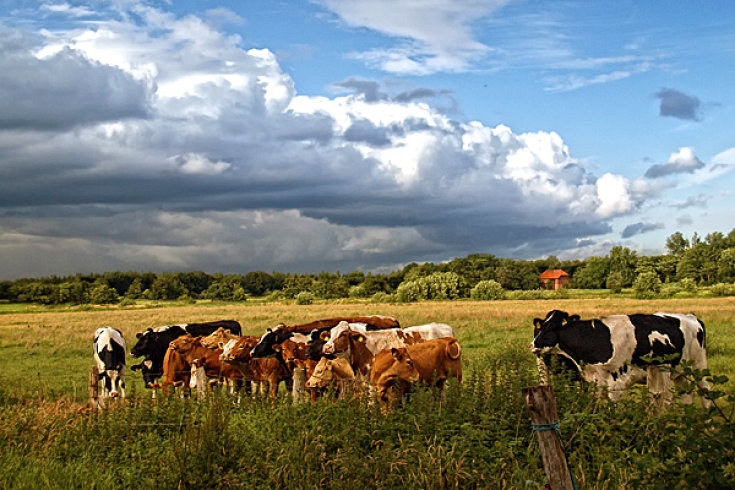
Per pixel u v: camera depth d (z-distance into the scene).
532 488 6.30
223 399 9.68
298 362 13.14
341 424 7.61
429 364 10.73
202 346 14.36
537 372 11.54
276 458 7.01
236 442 7.52
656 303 53.72
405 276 128.75
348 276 155.12
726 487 4.95
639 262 122.00
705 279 109.56
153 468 7.26
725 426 5.08
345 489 6.24
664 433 6.43
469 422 7.48
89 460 8.15
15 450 8.50
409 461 6.61
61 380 18.73
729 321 29.02
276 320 39.69
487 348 22.12
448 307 55.97
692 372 5.39
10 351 27.59
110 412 9.59
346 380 11.23
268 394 10.27
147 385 16.23
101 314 63.31
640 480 5.67
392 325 15.38
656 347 10.49
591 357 10.63
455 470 6.35
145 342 16.05
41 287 130.00
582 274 128.75
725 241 121.25
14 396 14.82
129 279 162.38
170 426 8.95
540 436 5.34
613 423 7.39
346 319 15.27
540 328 11.00
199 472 6.90
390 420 7.72
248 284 168.38
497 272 128.50
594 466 6.74
